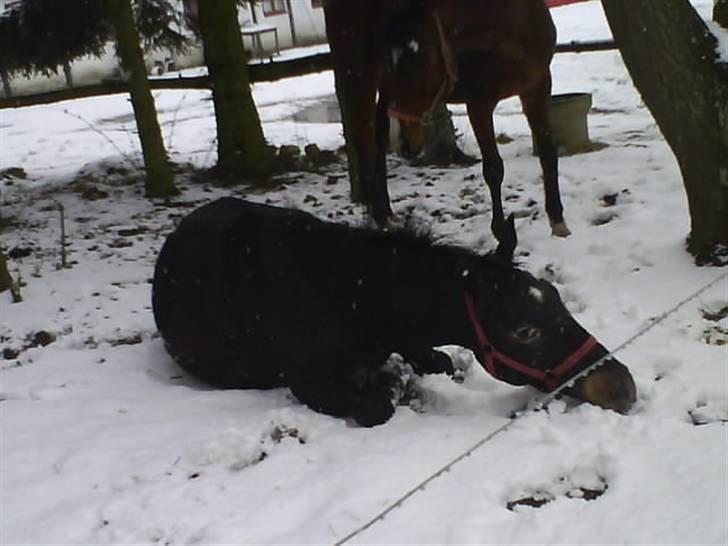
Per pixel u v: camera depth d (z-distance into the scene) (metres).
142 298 4.88
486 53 4.89
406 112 5.46
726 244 4.42
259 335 3.50
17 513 2.89
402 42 5.07
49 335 4.44
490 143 5.09
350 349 3.34
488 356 3.18
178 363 3.90
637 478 2.79
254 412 3.44
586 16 18.92
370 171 5.95
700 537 2.52
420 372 3.66
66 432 3.36
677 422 3.06
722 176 4.34
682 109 4.35
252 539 2.65
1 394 3.76
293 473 2.97
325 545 2.58
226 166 7.94
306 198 6.85
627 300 4.16
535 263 4.78
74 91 8.34
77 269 5.45
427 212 6.14
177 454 3.13
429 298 3.21
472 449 2.79
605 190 6.11
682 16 4.29
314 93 14.93
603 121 9.15
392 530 2.62
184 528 2.73
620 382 3.13
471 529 2.60
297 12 22.98
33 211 7.21
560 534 2.58
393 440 3.11
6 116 15.24
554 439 3.01
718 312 3.97
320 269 3.37
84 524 2.80
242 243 3.57
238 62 7.78
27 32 8.41
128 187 7.99
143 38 9.46
